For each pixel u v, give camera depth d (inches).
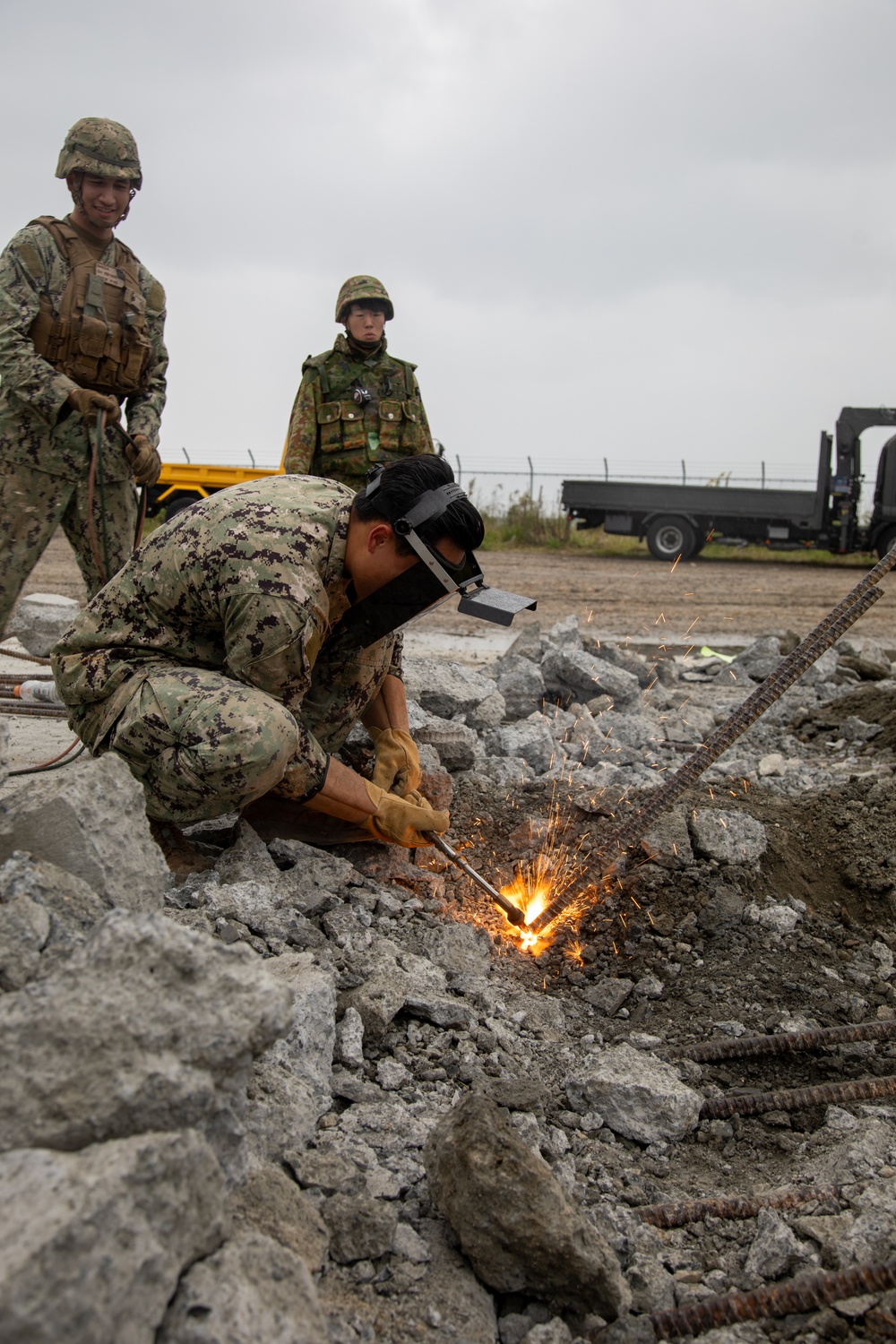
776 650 314.2
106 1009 70.7
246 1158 81.0
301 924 119.3
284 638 115.2
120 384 183.2
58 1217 55.9
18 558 178.1
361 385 213.2
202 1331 61.0
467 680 219.9
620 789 172.7
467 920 140.6
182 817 126.0
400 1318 77.1
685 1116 106.2
